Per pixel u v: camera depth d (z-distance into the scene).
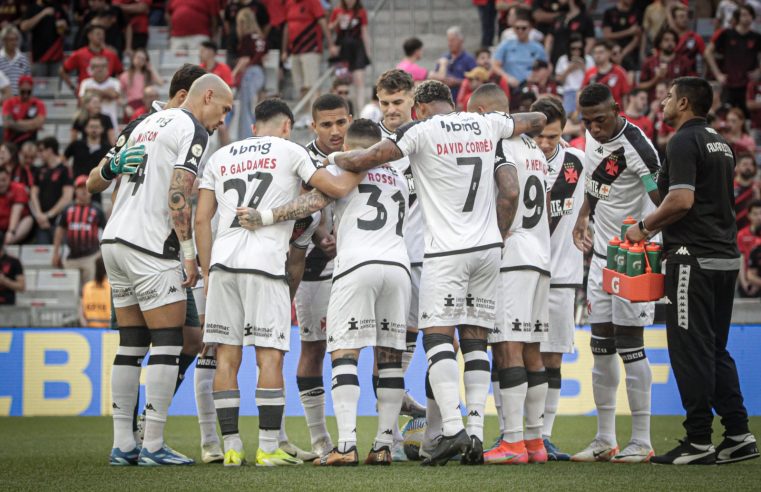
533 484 17.53
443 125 20.75
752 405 36.06
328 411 37.47
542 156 22.47
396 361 21.14
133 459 21.64
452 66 51.56
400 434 23.78
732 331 36.28
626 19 55.84
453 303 20.47
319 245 22.92
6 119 54.28
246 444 27.70
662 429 31.72
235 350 21.16
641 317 22.91
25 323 43.16
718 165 21.23
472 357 20.84
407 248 24.02
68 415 38.75
